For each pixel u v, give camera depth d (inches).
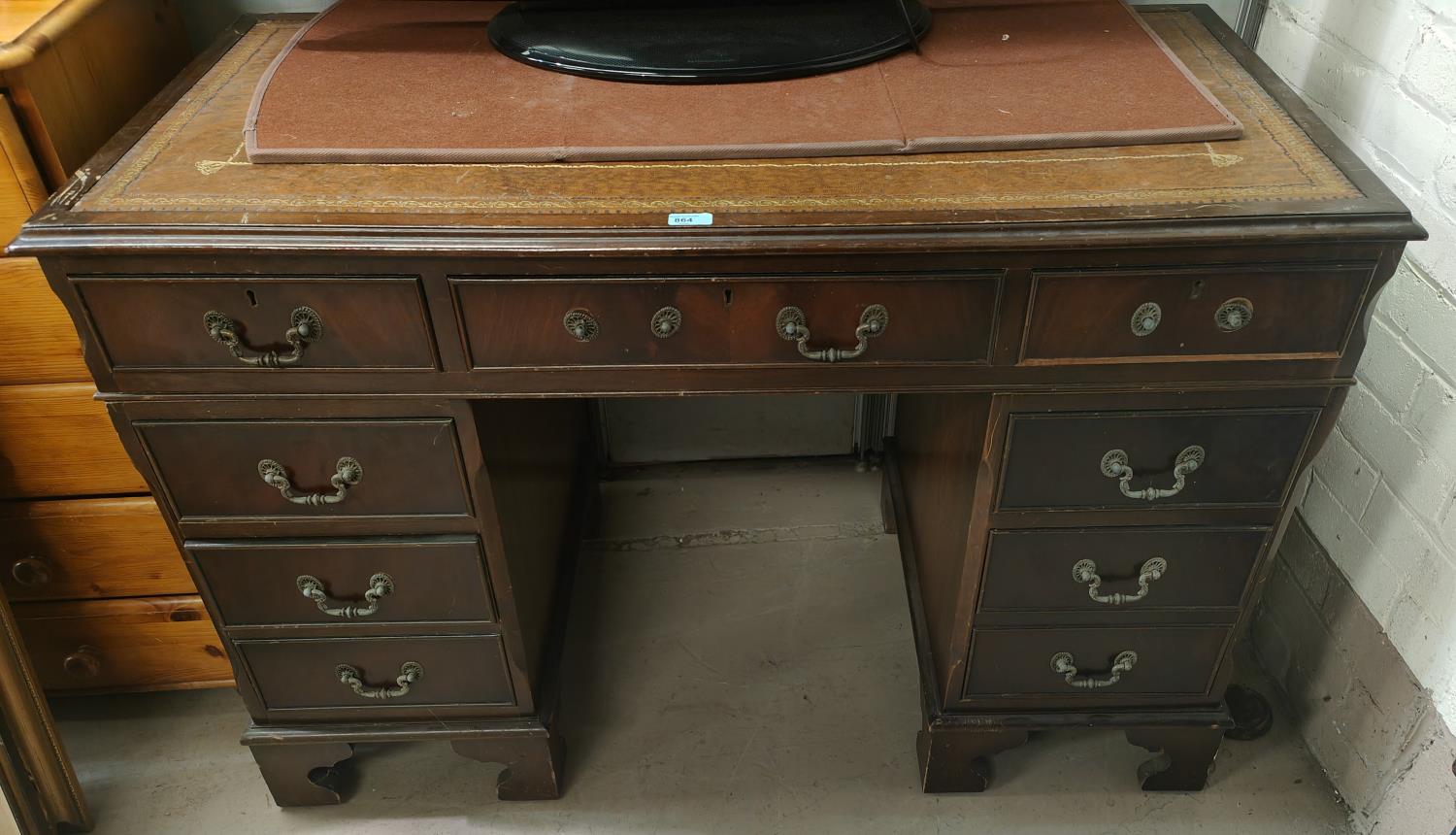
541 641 53.1
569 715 58.6
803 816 53.2
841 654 61.9
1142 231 34.8
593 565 68.2
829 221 35.3
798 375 39.3
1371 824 50.9
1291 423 40.3
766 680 60.4
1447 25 41.2
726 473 74.7
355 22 49.6
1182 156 38.8
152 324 37.3
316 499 42.1
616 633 63.4
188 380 38.8
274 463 41.4
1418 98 43.4
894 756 56.1
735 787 54.6
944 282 36.5
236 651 47.6
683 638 63.1
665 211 35.9
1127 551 44.3
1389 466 47.8
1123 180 37.3
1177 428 40.5
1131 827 52.4
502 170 38.5
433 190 37.2
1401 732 47.9
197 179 38.0
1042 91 42.4
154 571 52.4
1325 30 49.5
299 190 37.2
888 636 63.1
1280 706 58.1
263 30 51.2
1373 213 35.2
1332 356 38.2
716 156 38.8
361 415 40.1
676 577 67.2
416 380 39.0
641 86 43.4
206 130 41.4
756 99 42.2
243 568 44.6
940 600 51.8
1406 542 46.8
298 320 37.3
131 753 57.2
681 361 38.7
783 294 36.9
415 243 34.8
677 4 47.9
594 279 36.3
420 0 52.2
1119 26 48.1
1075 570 44.8
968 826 52.6
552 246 34.8
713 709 58.8
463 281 36.3
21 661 47.3
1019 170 38.0
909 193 36.7
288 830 53.3
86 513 49.7
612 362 38.7
